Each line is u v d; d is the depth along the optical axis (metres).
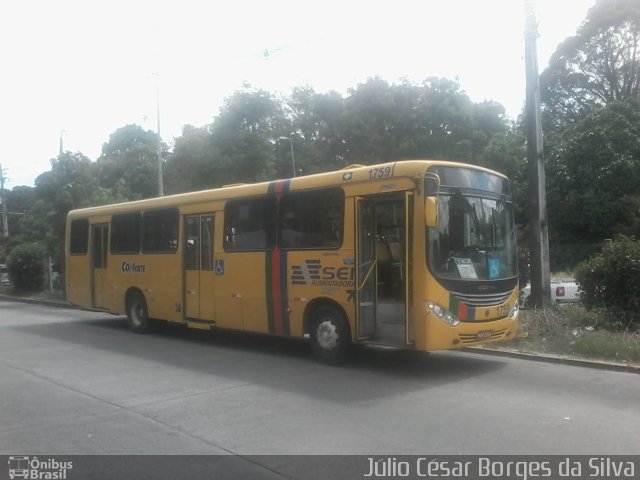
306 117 52.50
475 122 47.94
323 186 9.98
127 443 6.08
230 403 7.52
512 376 8.84
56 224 24.61
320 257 9.95
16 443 6.13
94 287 15.52
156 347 12.04
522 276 14.13
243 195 11.45
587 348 9.83
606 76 45.00
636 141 35.69
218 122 41.69
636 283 11.07
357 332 9.37
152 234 13.66
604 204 35.56
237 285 11.48
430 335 8.52
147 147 54.84
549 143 40.69
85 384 8.71
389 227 9.33
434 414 6.89
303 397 7.76
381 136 47.31
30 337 13.61
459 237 8.99
